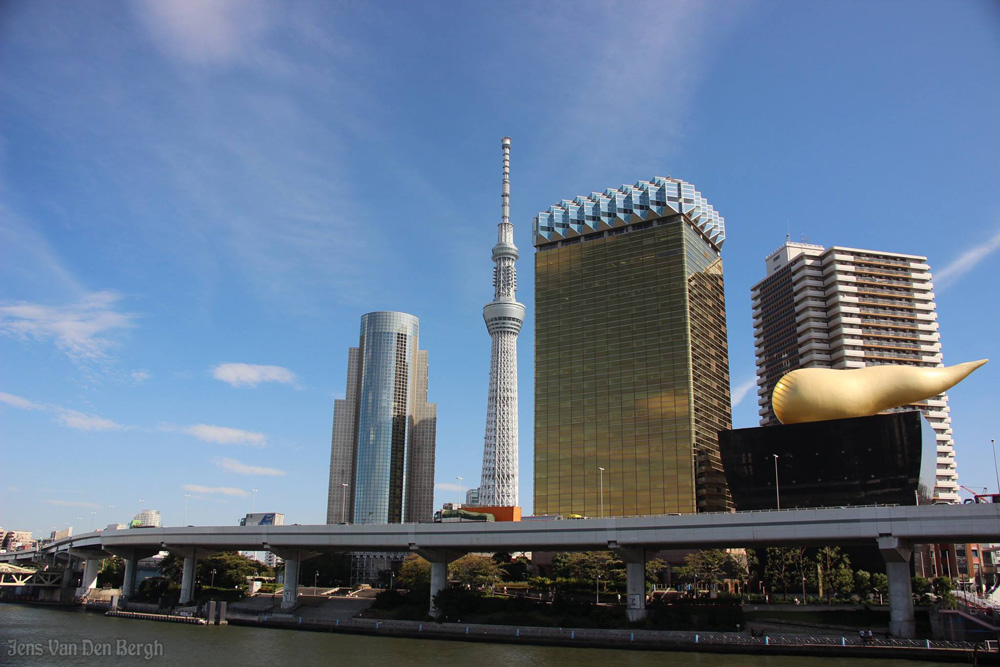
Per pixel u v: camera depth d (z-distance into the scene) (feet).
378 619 474.49
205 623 505.25
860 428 506.89
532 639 400.47
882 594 476.95
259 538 542.57
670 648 367.45
